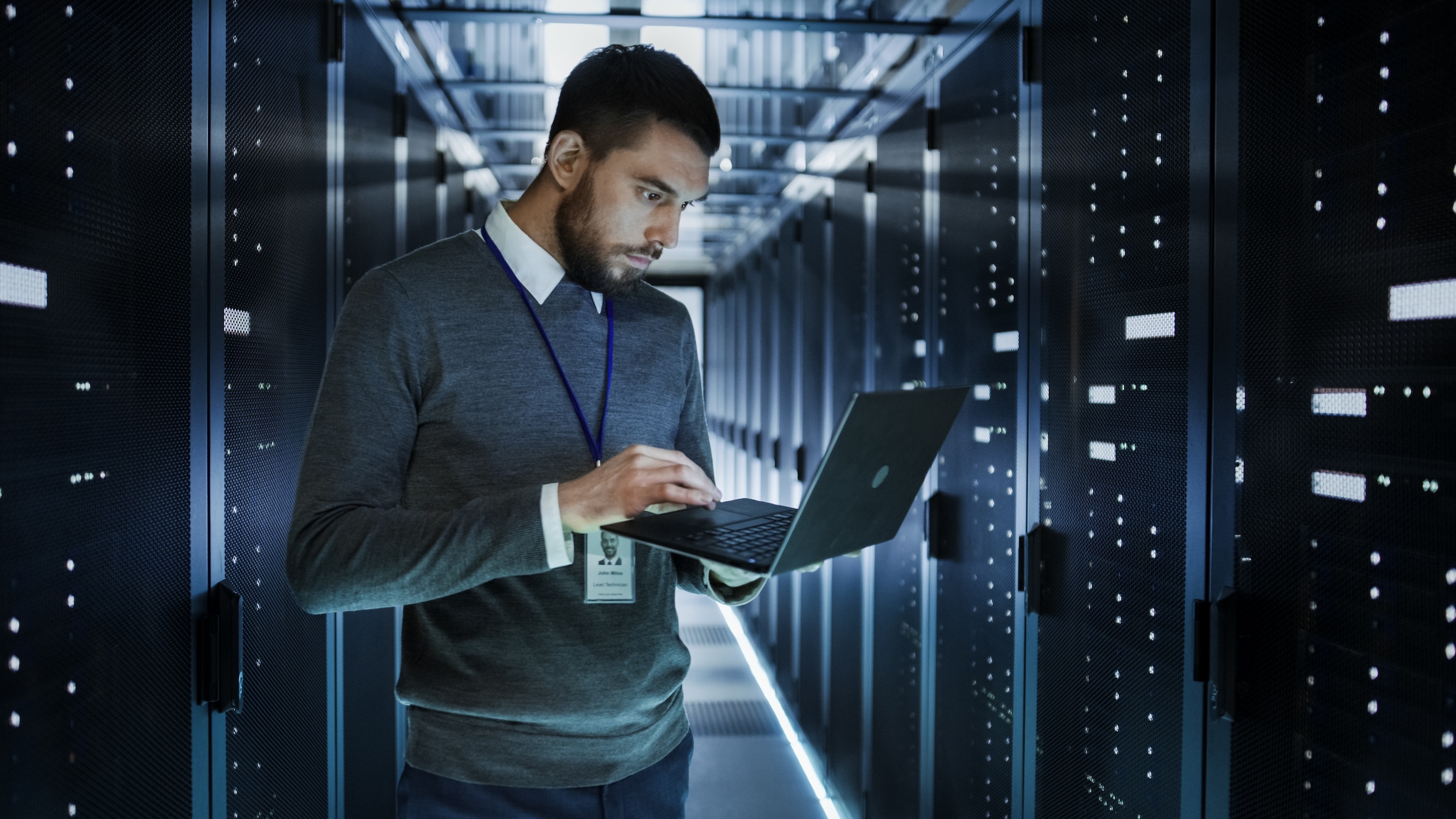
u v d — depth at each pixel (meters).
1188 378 1.62
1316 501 1.30
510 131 4.41
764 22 2.97
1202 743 1.58
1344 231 1.24
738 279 8.00
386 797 3.00
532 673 1.17
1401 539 1.14
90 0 1.24
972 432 2.68
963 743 2.74
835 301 4.45
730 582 1.28
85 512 1.24
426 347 1.16
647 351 1.33
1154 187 1.73
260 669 1.88
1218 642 1.49
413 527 1.01
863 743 3.85
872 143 3.78
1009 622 2.40
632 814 1.24
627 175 1.16
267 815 1.92
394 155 2.99
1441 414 1.07
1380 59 1.17
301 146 2.11
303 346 2.14
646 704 1.25
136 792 1.38
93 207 1.25
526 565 1.00
